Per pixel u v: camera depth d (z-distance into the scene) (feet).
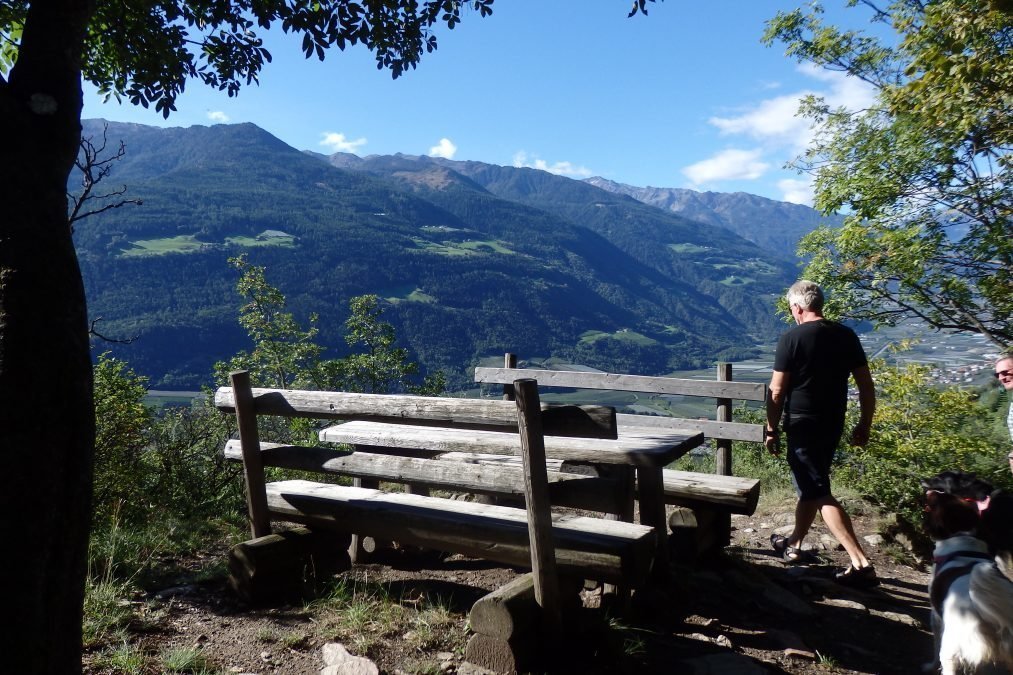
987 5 25.81
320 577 13.24
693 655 10.68
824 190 35.65
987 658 7.04
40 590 6.20
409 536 11.76
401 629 11.05
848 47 36.65
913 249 31.99
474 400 10.73
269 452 13.29
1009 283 31.07
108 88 17.83
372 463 12.01
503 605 9.46
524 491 10.27
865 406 14.29
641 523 12.23
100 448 21.08
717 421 17.06
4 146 6.64
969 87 27.12
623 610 11.81
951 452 22.43
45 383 6.31
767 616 12.48
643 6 16.90
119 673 9.43
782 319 31.73
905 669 10.67
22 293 6.29
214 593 12.63
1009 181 30.01
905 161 31.76
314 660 10.00
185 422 26.84
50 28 7.31
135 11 15.37
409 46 18.47
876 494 21.90
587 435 10.89
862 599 13.53
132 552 14.57
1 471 6.03
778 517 19.53
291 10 16.83
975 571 7.41
